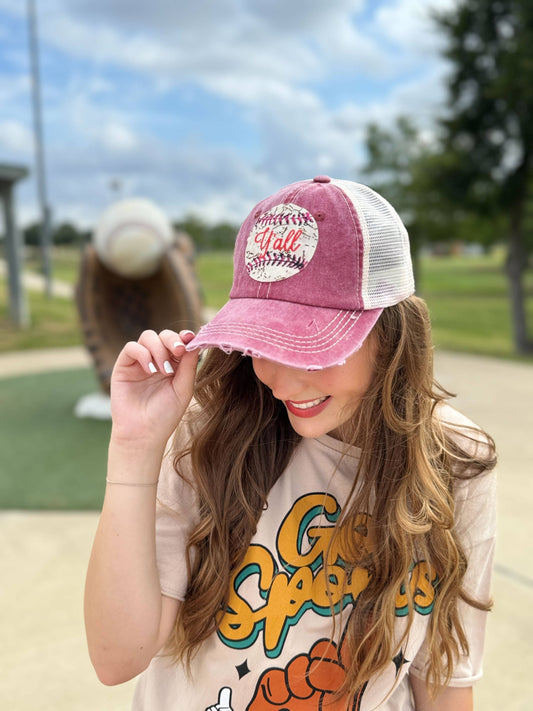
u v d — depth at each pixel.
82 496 3.62
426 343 0.88
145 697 0.96
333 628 0.85
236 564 0.89
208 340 0.79
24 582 2.63
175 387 0.85
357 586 0.87
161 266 5.11
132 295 5.40
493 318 17.22
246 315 0.81
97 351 5.24
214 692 0.88
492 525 0.93
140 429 0.83
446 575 0.89
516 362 8.52
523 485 3.71
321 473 0.91
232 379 0.93
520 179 9.91
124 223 4.85
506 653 2.14
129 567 0.81
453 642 0.92
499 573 2.68
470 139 9.83
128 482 0.82
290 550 0.89
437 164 10.05
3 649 2.17
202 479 0.90
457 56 9.48
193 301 5.13
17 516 3.33
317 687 0.88
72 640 2.23
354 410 0.86
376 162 11.71
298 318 0.79
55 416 5.55
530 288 18.89
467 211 10.37
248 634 0.87
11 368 8.29
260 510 0.89
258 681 0.88
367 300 0.79
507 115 9.46
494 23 9.20
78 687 1.99
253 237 0.84
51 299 16.78
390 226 0.82
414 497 0.86
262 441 0.92
